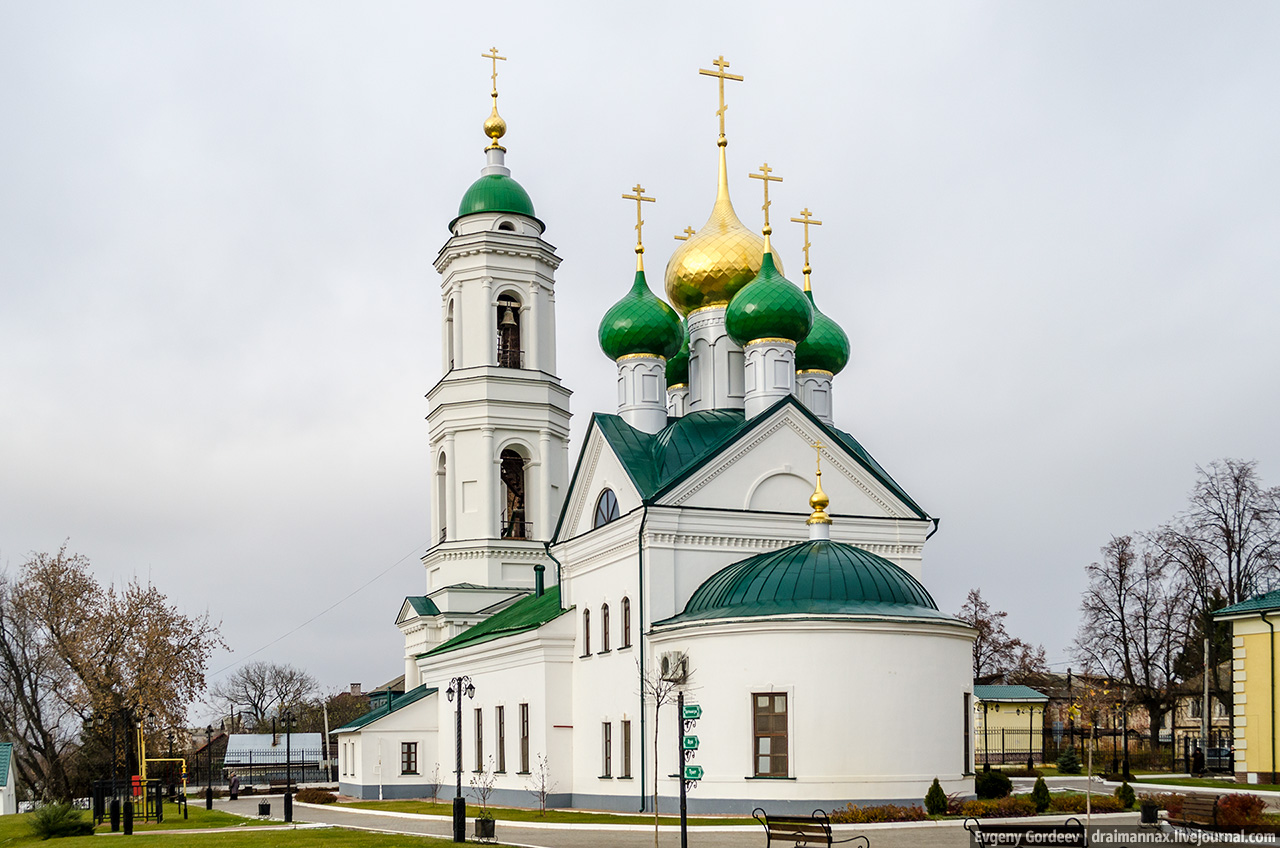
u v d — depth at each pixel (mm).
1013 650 101688
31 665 82000
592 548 52656
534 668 55406
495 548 73375
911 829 36469
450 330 77000
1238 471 78438
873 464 55062
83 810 55031
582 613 53812
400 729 69375
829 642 41000
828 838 30109
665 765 45125
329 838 39125
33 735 82312
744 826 38375
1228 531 77875
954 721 42438
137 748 79750
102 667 75688
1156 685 79312
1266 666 55781
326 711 146500
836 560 43562
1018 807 39812
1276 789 51656
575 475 55344
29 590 80000
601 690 51219
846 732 40562
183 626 77500
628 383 56500
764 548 49219
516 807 55938
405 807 58656
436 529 76688
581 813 48062
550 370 76375
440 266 77188
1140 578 80750
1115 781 60969
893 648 41438
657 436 53719
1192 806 35750
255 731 167750
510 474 76000
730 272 56375
